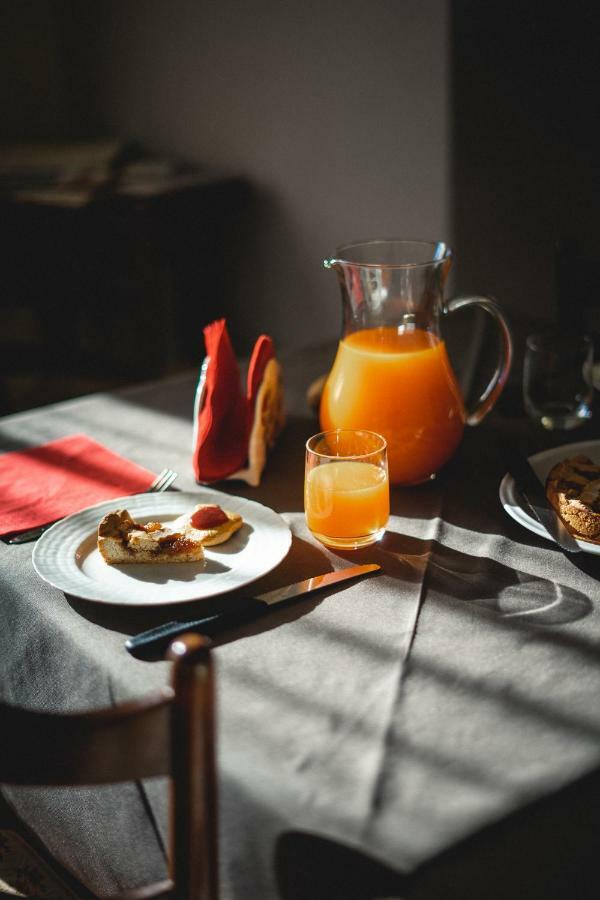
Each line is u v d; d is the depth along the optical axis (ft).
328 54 9.43
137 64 11.23
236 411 3.36
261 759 1.92
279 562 2.63
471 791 1.82
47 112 12.16
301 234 10.37
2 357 8.21
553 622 2.39
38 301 10.80
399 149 9.21
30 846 2.87
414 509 3.05
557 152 8.32
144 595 2.51
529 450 3.46
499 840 1.74
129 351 10.73
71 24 11.77
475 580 2.60
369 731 2.00
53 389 10.78
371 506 2.73
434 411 3.10
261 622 2.42
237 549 2.77
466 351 4.49
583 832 1.88
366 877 1.68
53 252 10.52
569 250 4.17
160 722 1.73
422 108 8.89
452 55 8.49
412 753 1.93
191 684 1.69
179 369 10.82
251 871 1.89
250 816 1.84
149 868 2.29
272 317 11.02
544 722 2.02
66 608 2.53
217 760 1.88
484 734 1.98
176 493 3.10
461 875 1.70
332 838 1.72
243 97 10.33
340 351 3.27
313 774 1.87
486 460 3.41
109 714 1.68
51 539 2.81
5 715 1.73
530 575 2.62
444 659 2.25
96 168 10.58
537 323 4.76
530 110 8.34
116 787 2.30
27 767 1.76
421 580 2.60
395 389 3.08
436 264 3.07
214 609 2.45
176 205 9.91
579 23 7.82
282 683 2.17
